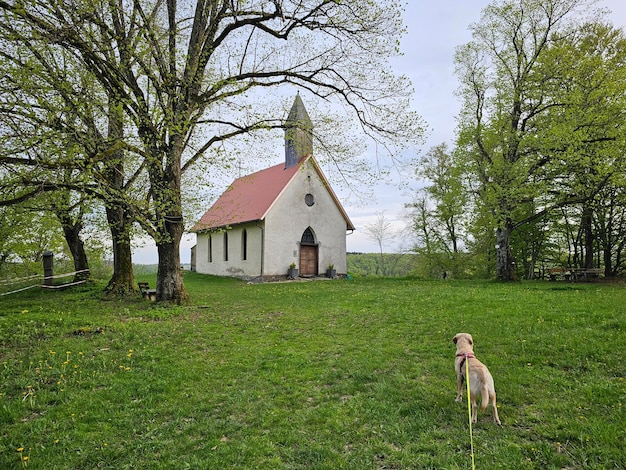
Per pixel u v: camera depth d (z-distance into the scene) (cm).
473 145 2545
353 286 2286
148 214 1348
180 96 1336
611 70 2191
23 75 993
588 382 626
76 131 1081
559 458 420
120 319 1234
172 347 920
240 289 2325
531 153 2312
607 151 1947
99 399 625
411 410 558
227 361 813
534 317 1094
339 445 472
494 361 748
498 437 473
